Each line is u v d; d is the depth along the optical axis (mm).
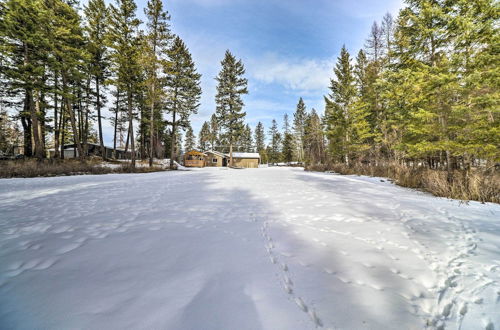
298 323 1291
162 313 1354
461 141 7066
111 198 5180
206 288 1615
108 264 1996
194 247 2387
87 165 13461
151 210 4051
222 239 2635
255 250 2322
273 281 1729
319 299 1513
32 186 7242
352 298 1527
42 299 1498
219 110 28938
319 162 21188
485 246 2441
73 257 2143
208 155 35844
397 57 9227
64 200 4938
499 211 4125
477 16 6477
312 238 2691
